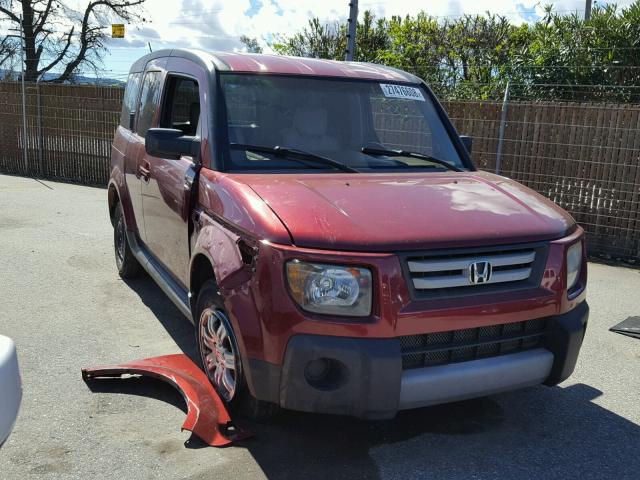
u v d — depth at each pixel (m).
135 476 3.17
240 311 3.24
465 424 3.84
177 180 4.35
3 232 8.38
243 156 3.95
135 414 3.77
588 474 3.36
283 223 3.15
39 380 4.16
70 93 13.09
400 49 19.95
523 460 3.47
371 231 3.11
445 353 3.24
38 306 5.59
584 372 4.68
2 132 14.32
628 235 8.26
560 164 8.64
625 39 13.85
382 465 3.37
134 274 6.38
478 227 3.30
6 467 3.21
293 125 4.21
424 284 3.11
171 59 5.13
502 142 9.00
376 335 3.03
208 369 3.92
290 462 3.35
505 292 3.29
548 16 15.46
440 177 4.13
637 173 8.09
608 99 13.57
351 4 13.48
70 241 8.00
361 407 3.05
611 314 6.06
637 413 4.08
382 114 4.59
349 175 3.95
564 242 3.48
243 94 4.20
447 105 9.41
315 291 3.02
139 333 5.06
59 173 13.69
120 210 6.23
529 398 4.22
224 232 3.52
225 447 3.45
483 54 18.55
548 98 14.06
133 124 5.86
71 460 3.29
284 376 3.08
